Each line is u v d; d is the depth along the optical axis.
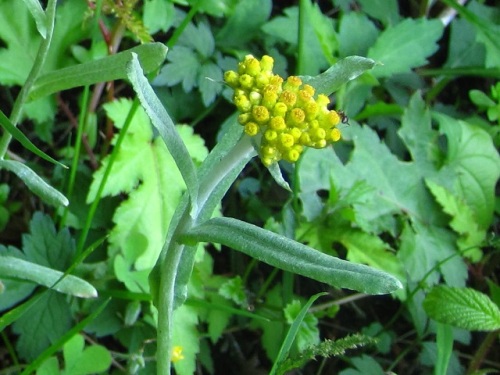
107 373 0.19
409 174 0.24
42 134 0.22
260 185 0.24
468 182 0.24
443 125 0.25
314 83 0.13
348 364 0.23
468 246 0.24
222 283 0.22
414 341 0.23
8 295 0.18
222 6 0.23
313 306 0.23
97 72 0.15
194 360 0.19
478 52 0.27
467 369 0.24
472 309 0.20
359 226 0.22
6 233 0.22
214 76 0.23
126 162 0.20
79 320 0.20
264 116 0.11
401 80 0.27
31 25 0.21
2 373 0.18
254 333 0.24
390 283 0.11
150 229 0.20
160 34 0.24
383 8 0.26
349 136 0.24
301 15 0.22
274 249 0.12
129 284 0.19
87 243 0.21
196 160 0.21
